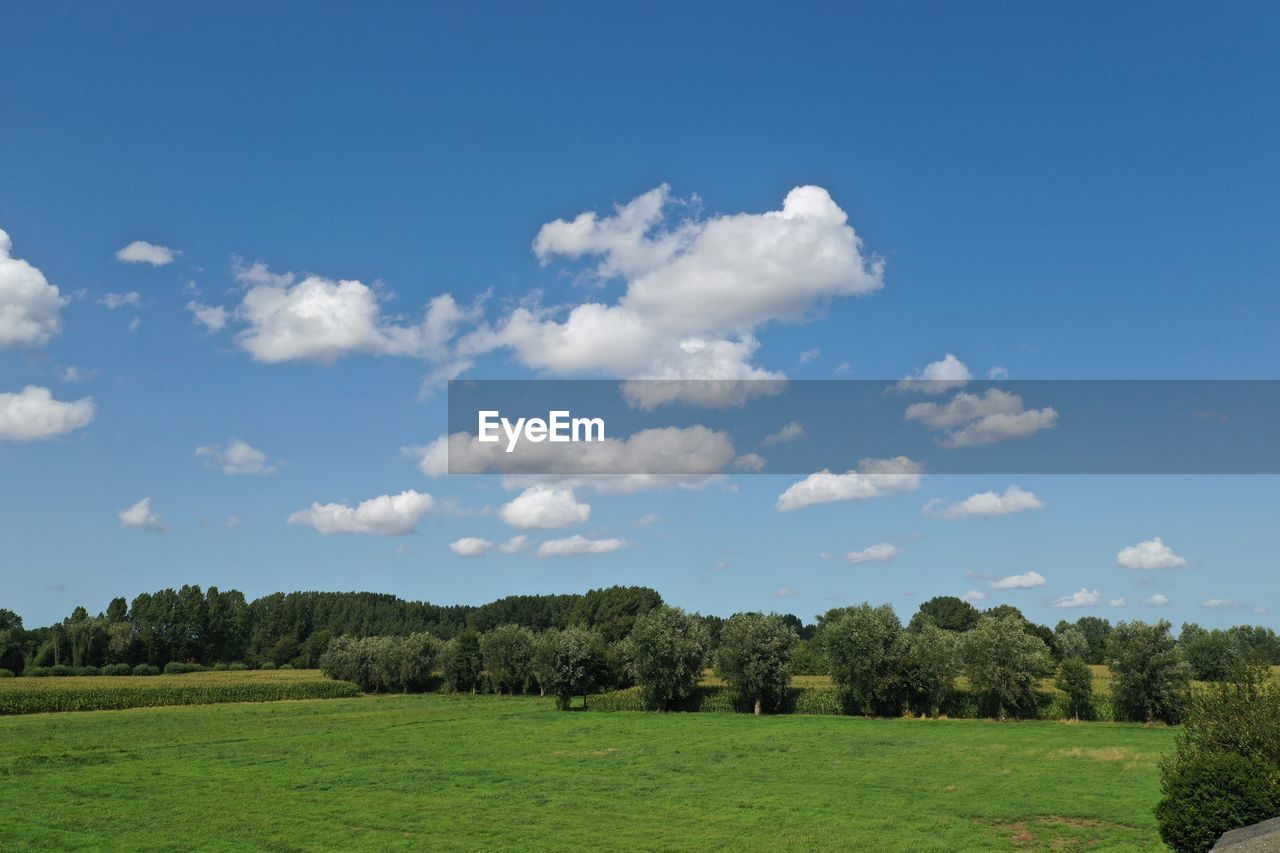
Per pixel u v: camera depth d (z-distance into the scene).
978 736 74.62
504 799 45.12
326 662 150.38
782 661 102.50
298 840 35.78
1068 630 164.00
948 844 34.41
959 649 93.69
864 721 90.94
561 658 108.50
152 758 60.97
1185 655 85.56
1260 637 133.00
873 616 98.25
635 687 115.38
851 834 36.38
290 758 61.09
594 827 38.09
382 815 40.84
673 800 44.72
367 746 68.44
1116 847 33.25
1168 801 27.61
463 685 140.75
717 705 106.81
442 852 33.72
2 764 56.53
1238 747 28.84
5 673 153.88
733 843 34.91
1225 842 24.69
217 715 97.56
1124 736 73.44
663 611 110.81
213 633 198.50
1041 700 92.25
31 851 34.00
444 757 61.91
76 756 60.47
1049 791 45.91
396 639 149.25
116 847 34.62
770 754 63.22
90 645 169.88
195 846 34.81
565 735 76.88
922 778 51.09
